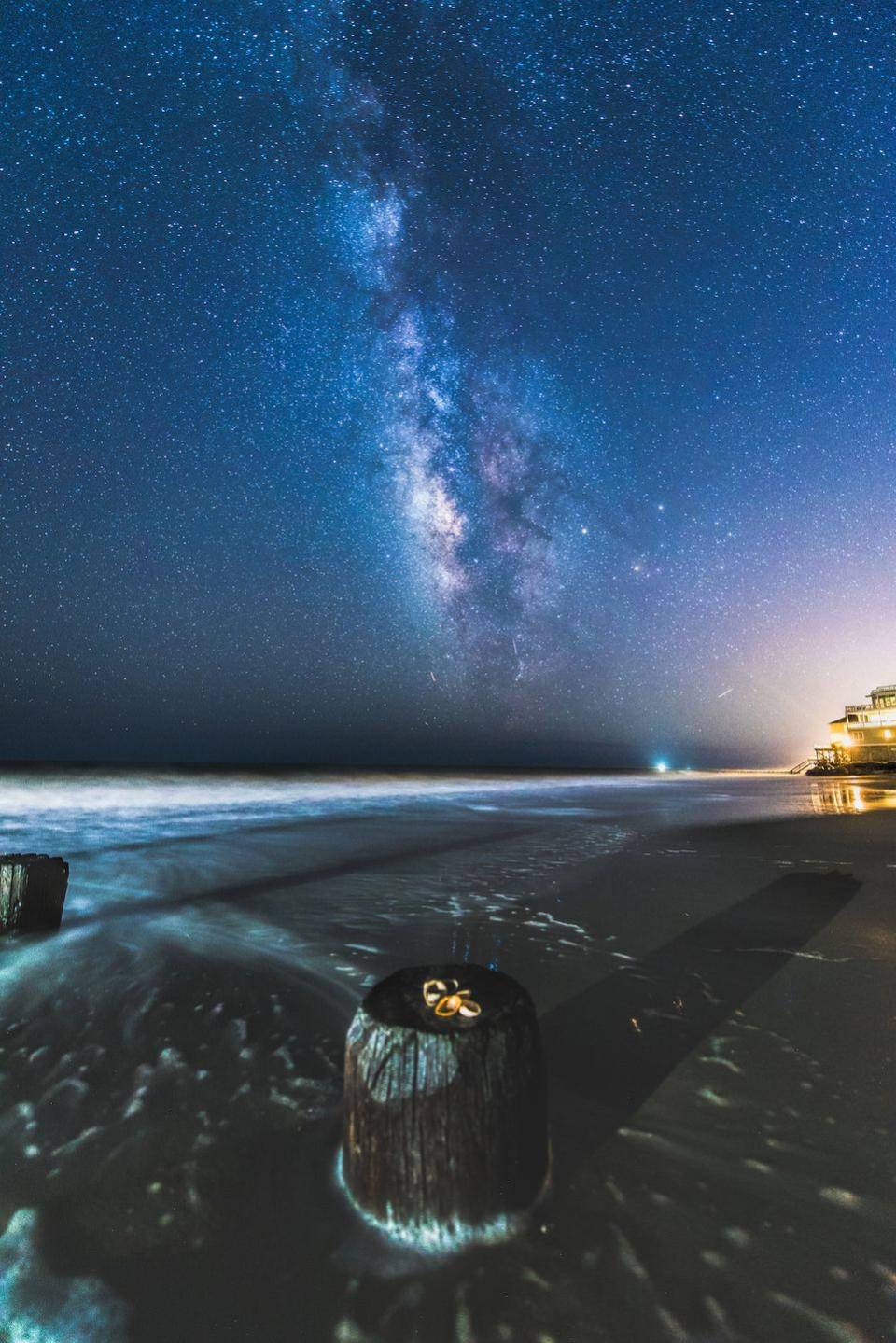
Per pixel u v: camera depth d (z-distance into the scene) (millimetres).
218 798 24234
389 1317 1754
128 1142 2559
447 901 6859
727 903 6691
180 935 5547
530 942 5359
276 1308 1783
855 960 4812
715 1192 2250
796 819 15367
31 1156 2463
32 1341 1693
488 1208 2025
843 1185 2295
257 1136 2607
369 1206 2088
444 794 28156
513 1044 2131
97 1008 3959
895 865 8953
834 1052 3328
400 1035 2113
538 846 11047
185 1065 3232
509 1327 1719
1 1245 2012
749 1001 4012
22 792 24875
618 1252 1966
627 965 4738
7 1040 3514
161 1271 1912
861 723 54438
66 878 5766
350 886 7668
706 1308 1780
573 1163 2393
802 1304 1796
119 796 24031
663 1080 3041
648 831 13297
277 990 4293
